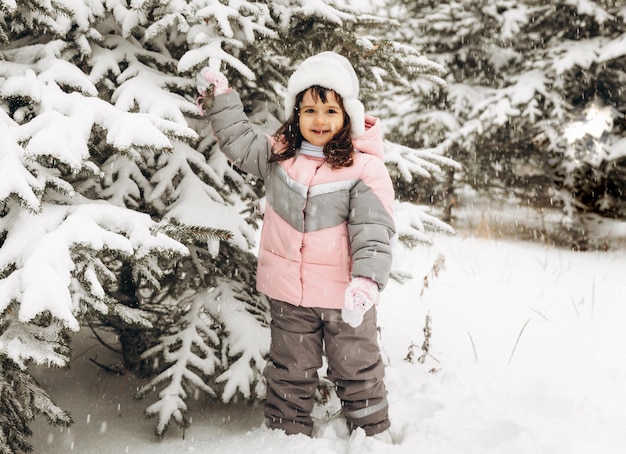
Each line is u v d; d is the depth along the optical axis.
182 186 2.44
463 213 7.95
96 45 2.39
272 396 2.28
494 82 7.64
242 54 2.71
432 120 7.37
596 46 6.80
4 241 1.78
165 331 2.68
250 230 2.46
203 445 2.21
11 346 1.63
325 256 2.11
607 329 3.73
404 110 7.69
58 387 2.73
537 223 7.42
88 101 1.90
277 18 2.54
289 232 2.14
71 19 2.20
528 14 7.23
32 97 1.89
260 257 2.28
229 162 2.76
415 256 5.96
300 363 2.24
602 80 6.98
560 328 3.79
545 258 5.90
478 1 7.46
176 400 2.29
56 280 1.57
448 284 4.94
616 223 7.09
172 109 2.13
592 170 6.95
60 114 1.81
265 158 2.24
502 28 7.21
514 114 6.72
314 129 2.14
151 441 2.29
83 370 2.93
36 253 1.61
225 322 2.54
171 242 1.83
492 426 2.27
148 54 2.46
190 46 2.51
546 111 7.03
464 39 7.67
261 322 2.61
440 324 3.91
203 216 2.32
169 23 2.21
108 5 2.30
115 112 1.89
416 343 3.54
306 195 2.11
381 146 2.25
